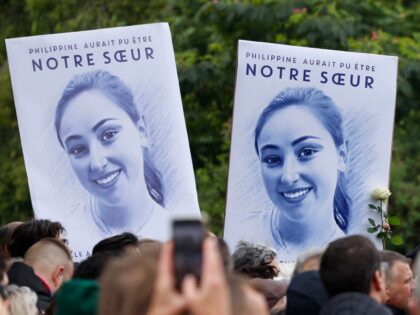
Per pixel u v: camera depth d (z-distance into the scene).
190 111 22.08
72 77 11.16
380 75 11.67
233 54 21.44
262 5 20.94
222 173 21.97
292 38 21.14
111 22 23.02
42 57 11.13
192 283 4.35
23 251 10.19
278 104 11.48
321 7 21.14
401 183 24.34
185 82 21.52
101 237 11.15
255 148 11.47
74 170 11.15
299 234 11.53
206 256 4.37
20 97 11.16
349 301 6.82
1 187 23.81
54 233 10.23
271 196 11.48
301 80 11.51
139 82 11.20
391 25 23.44
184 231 4.44
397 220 11.71
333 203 11.59
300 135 11.51
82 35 11.15
